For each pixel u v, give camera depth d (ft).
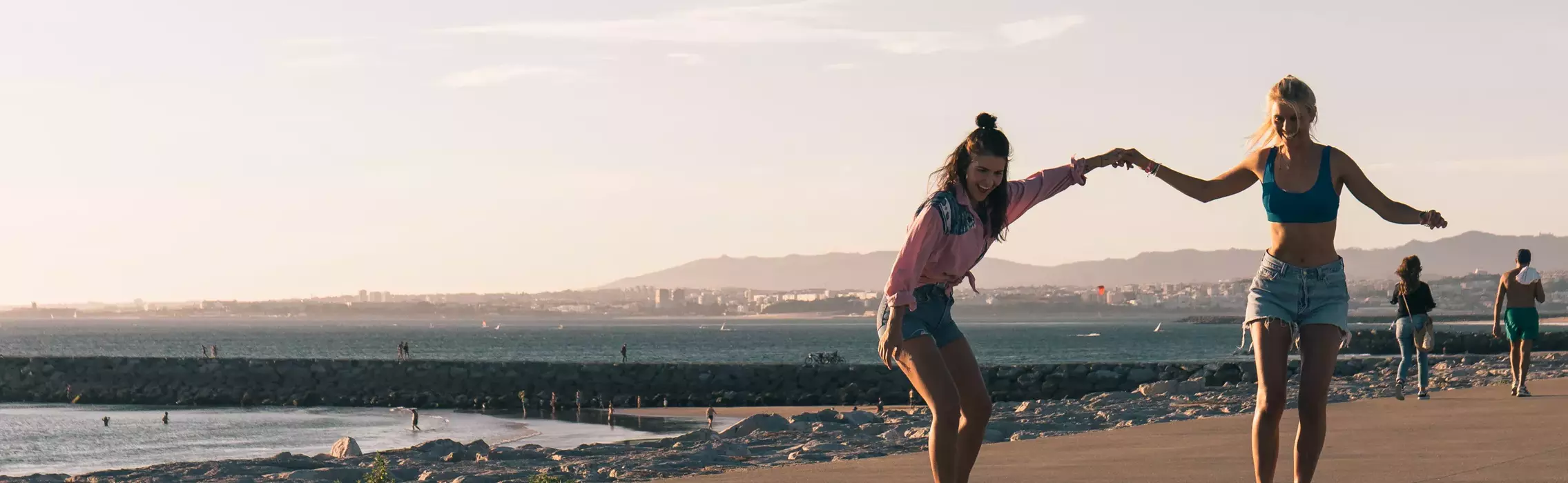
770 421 43.32
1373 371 72.90
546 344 577.02
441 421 146.92
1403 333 39.78
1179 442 26.96
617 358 377.30
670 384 174.29
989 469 23.30
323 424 145.18
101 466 102.68
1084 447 26.66
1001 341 582.35
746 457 31.65
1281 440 26.35
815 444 33.94
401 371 186.19
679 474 27.89
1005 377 158.71
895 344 15.52
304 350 482.69
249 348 511.81
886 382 163.53
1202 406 42.73
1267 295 16.44
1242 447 25.49
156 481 31.78
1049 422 37.55
